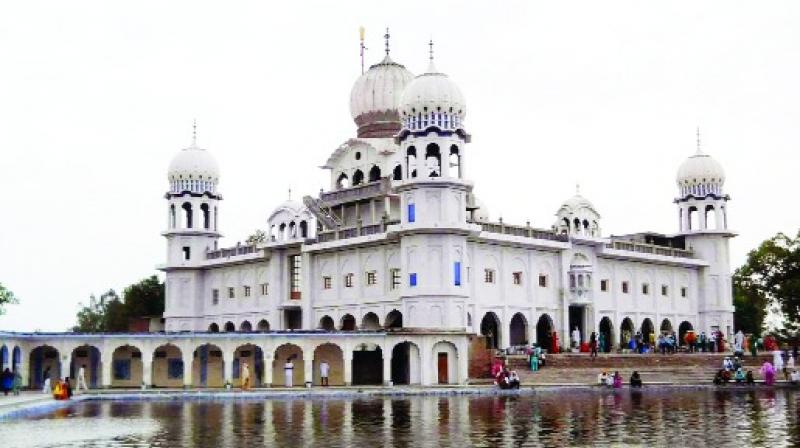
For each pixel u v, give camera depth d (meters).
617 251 76.50
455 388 52.91
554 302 72.81
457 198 62.62
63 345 57.19
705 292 85.50
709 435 27.25
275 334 57.12
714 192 85.56
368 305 67.56
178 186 81.00
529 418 33.47
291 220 72.25
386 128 76.69
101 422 33.72
